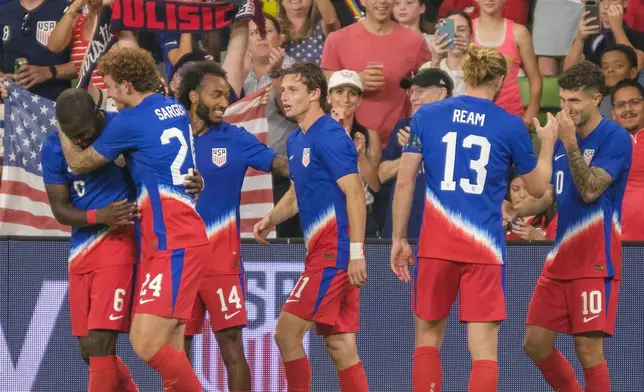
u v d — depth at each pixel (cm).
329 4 2988
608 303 2162
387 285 2481
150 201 1973
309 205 2159
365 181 2656
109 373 2044
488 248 1938
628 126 2641
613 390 2445
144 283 1970
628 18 3019
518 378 2466
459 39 2836
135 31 2805
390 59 2856
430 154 1966
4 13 2958
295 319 2156
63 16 2919
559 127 2077
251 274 2480
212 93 2214
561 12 3008
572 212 2161
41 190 2636
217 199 2228
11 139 2631
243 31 2852
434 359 1973
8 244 2494
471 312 1941
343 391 2245
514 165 1998
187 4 2808
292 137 2195
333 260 2139
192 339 2450
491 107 1969
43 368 2488
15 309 2494
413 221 2591
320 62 2931
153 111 1980
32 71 2891
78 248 2061
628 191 2605
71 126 1950
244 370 2230
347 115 2552
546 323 2206
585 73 2117
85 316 2073
